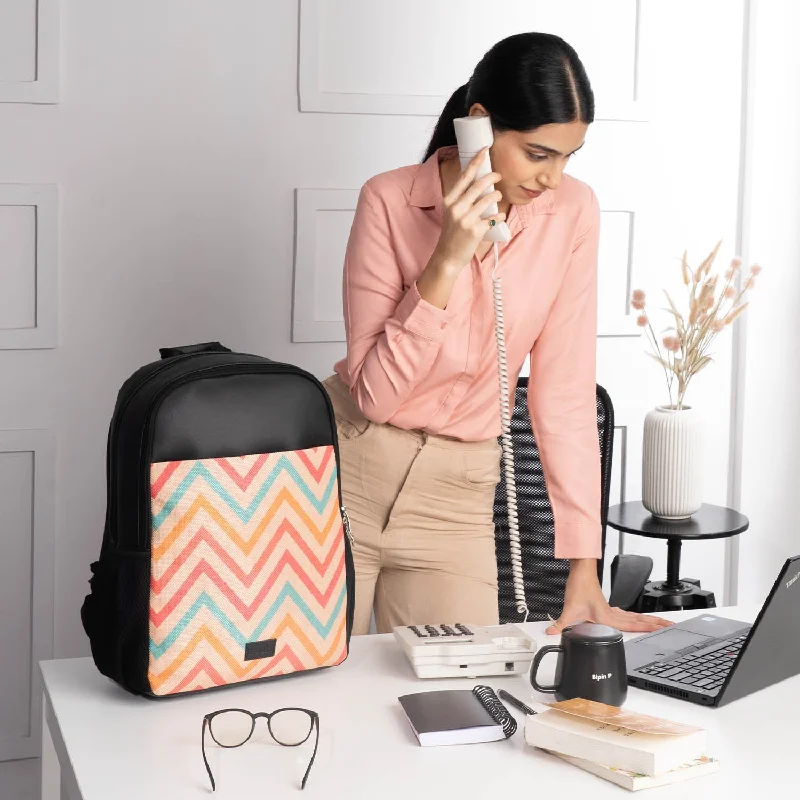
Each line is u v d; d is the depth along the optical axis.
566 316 1.92
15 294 2.57
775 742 1.31
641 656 1.55
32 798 2.70
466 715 1.32
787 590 1.43
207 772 1.20
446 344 1.84
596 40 2.89
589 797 1.16
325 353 2.80
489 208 1.73
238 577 1.41
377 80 2.73
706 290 2.67
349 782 1.19
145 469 1.37
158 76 2.59
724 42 2.99
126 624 1.38
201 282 2.68
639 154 2.97
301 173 2.71
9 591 2.65
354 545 1.96
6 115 2.50
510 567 2.32
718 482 3.17
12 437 2.60
